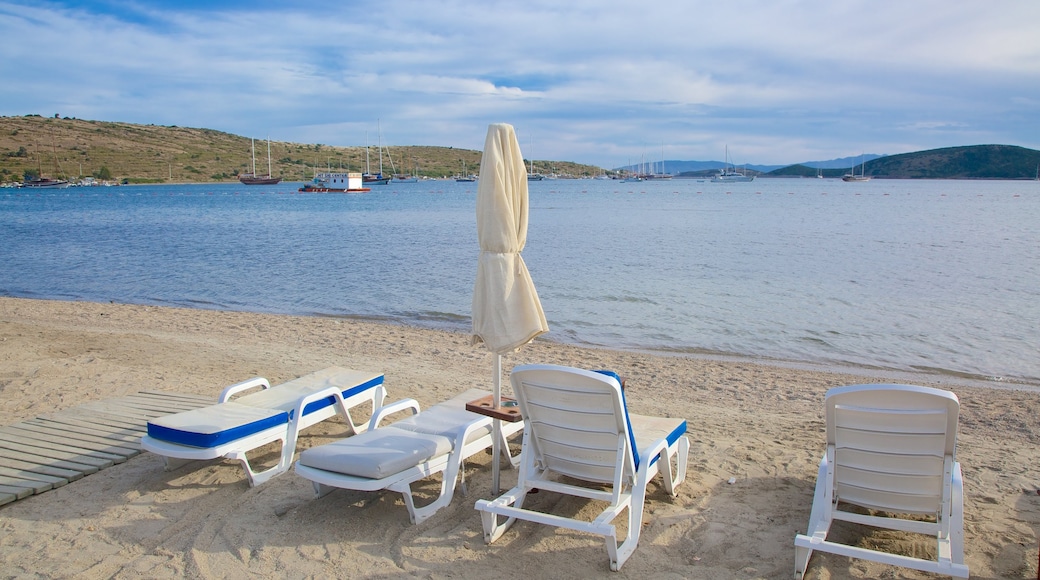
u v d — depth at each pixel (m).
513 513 3.86
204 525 4.27
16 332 11.05
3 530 4.24
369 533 4.18
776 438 6.07
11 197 87.44
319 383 5.99
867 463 3.75
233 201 77.69
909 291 16.22
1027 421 7.17
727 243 27.97
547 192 107.56
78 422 6.07
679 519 4.36
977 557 3.87
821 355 10.52
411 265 21.84
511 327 4.14
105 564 3.84
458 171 187.62
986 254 23.72
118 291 17.38
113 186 132.75
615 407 3.80
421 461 4.33
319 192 102.44
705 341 11.38
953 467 3.65
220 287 17.83
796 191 106.25
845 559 3.86
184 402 6.69
